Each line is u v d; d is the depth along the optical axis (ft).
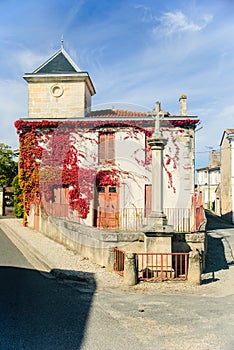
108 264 31.27
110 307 22.31
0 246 44.16
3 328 18.03
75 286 27.17
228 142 104.12
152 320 20.02
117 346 16.39
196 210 42.88
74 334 17.66
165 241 30.63
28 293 24.62
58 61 69.62
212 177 129.90
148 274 29.84
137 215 52.24
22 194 71.61
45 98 67.92
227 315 20.99
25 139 62.03
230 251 48.57
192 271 28.68
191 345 16.65
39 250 40.11
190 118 57.57
